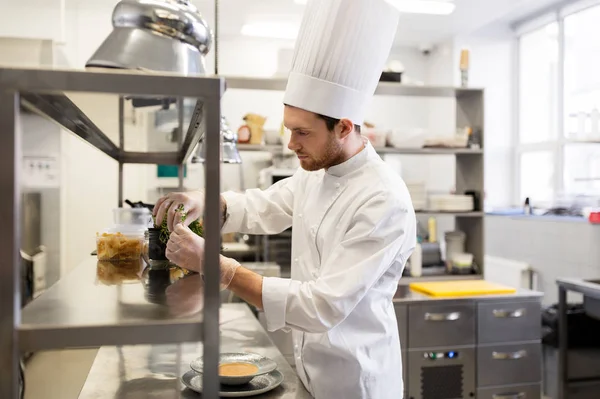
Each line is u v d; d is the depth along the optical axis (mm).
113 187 4484
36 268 3338
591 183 4633
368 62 1560
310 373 1604
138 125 1513
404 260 1588
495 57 5598
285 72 3670
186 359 1629
